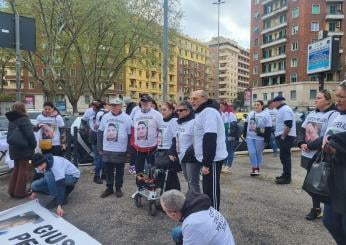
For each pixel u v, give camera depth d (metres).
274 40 66.25
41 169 5.07
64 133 7.24
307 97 58.88
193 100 4.37
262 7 70.00
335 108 4.54
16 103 6.03
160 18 28.72
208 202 2.83
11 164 7.31
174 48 32.88
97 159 7.03
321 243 4.14
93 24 25.50
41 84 27.22
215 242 2.69
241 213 5.19
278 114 7.16
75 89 31.06
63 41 26.67
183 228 2.73
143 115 6.05
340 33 58.00
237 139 8.32
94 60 29.56
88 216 5.06
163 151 5.52
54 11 23.84
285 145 6.95
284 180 7.04
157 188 5.21
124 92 74.69
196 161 4.68
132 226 4.68
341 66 58.06
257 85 71.94
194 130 4.43
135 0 27.62
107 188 6.09
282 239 4.25
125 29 26.83
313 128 4.62
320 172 3.04
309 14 58.72
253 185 6.92
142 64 32.19
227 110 8.30
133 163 7.83
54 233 3.72
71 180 5.55
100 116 7.50
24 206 4.38
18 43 6.86
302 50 59.34
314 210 4.92
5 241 3.56
